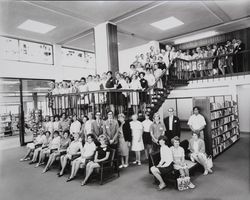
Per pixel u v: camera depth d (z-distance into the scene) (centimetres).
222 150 675
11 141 1055
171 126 588
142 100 695
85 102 724
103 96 655
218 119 676
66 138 615
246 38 946
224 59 906
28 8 652
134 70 782
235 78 871
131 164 596
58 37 962
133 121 593
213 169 519
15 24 784
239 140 841
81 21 771
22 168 609
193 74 1006
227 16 791
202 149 500
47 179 512
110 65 777
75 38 980
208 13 752
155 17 766
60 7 642
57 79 1067
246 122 973
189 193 392
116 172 529
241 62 945
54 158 582
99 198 393
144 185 443
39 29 852
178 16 767
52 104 848
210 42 1062
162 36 1010
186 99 1105
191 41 1127
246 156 617
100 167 473
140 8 682
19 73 937
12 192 439
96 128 577
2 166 630
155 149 570
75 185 465
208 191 396
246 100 965
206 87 988
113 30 796
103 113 662
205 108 594
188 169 439
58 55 1078
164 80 788
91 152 501
